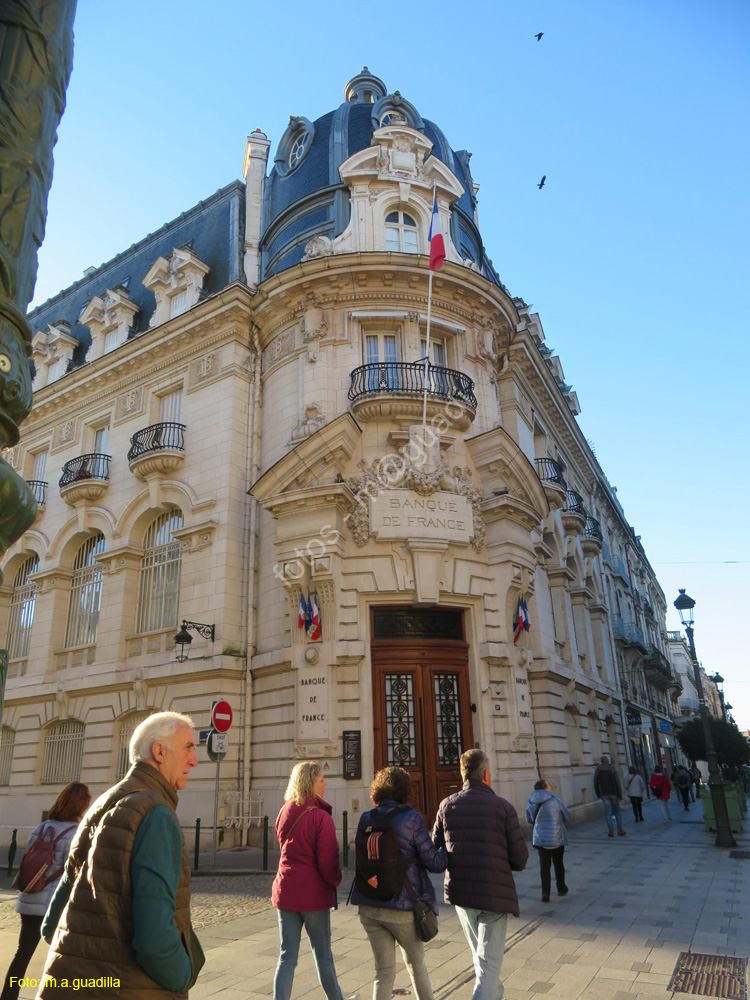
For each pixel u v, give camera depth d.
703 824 17.38
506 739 15.10
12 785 19.83
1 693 2.62
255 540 17.42
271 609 16.33
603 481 36.81
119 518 20.06
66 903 2.65
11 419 2.73
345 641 14.39
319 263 17.14
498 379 21.11
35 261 3.00
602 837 15.23
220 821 14.90
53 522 22.34
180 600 17.61
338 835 13.16
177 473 19.11
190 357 20.14
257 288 18.73
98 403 22.59
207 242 22.98
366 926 4.32
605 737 25.88
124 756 17.64
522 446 21.17
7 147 2.88
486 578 16.09
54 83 3.21
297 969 5.96
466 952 6.35
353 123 20.78
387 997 4.17
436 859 4.39
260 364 19.27
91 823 2.64
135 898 2.35
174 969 2.31
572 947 6.28
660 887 8.99
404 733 14.50
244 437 18.47
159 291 21.97
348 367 16.98
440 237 16.53
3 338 2.70
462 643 15.52
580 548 26.61
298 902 4.51
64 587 21.44
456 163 23.55
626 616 37.19
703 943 6.29
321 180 19.92
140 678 17.36
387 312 17.39
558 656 20.72
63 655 20.44
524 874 10.48
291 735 14.61
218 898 9.44
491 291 18.52
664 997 4.96
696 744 30.59
